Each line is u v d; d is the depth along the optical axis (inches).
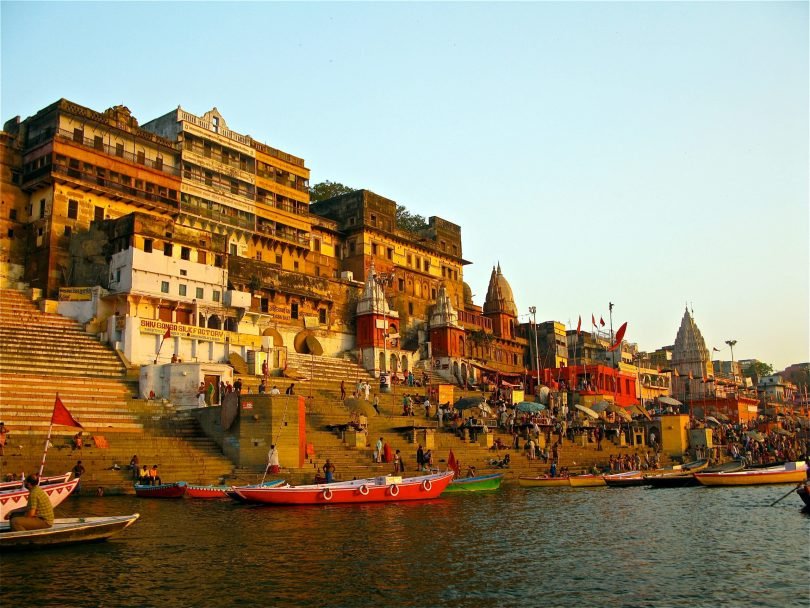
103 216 2016.5
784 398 5172.2
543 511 1063.0
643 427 2461.9
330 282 2437.3
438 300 2775.6
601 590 586.9
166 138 2261.3
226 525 868.6
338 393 1951.3
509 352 3176.7
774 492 1358.3
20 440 1175.6
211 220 2241.6
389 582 603.8
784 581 620.4
